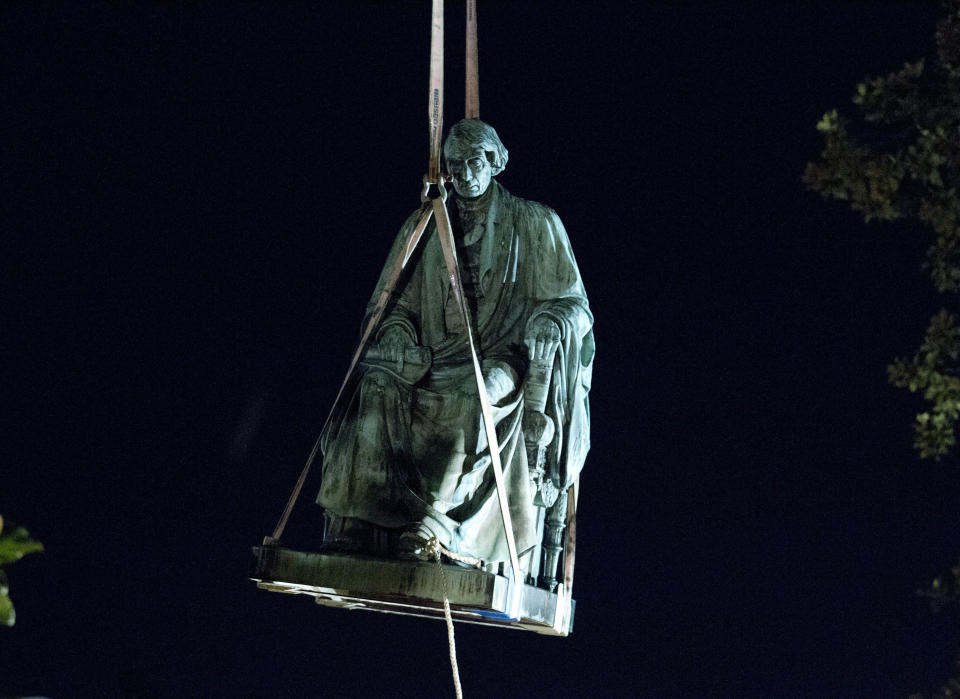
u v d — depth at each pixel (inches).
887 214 459.8
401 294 316.5
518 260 317.4
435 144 294.8
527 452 299.4
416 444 294.2
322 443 298.8
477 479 293.6
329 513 296.7
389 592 269.6
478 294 314.3
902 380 460.1
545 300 316.2
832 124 460.8
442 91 296.0
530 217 319.9
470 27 334.0
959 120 449.7
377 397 294.0
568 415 306.3
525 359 309.0
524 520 296.7
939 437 455.5
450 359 308.3
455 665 250.5
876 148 461.1
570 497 317.4
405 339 305.4
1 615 134.2
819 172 462.3
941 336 456.8
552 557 314.7
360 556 274.7
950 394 453.4
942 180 458.9
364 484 287.6
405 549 277.0
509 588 273.9
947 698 520.4
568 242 322.0
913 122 459.8
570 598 320.5
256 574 277.6
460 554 283.3
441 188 295.7
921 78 458.3
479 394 277.1
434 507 287.0
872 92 455.8
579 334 309.6
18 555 135.9
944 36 459.5
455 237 317.7
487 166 314.7
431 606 282.5
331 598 307.3
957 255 458.9
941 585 503.8
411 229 317.7
